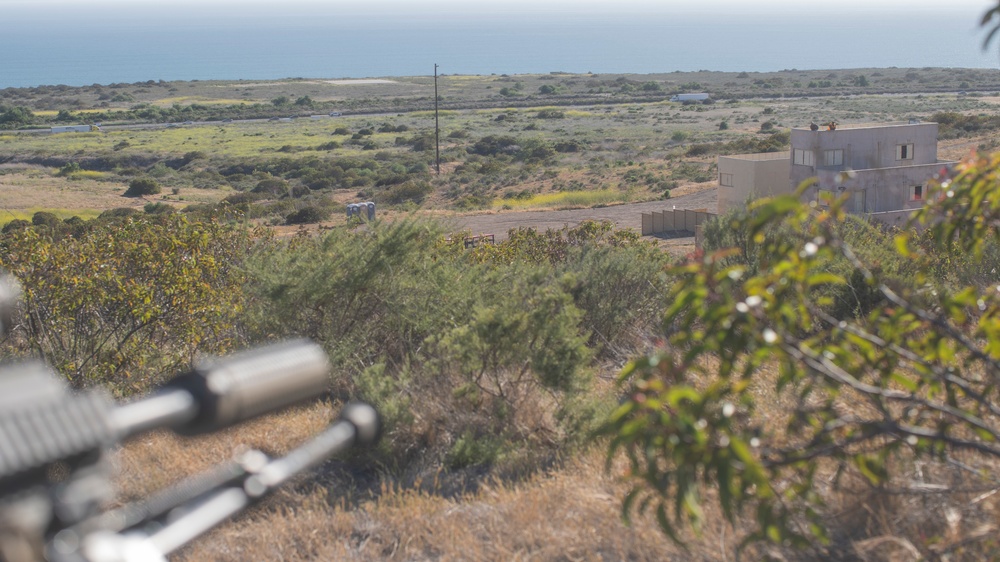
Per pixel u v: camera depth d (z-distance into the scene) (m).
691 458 2.21
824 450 2.77
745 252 9.48
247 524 4.91
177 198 71.75
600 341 8.74
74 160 100.38
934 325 2.95
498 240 39.72
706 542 3.62
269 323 8.00
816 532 2.86
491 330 6.04
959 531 3.29
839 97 164.75
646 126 120.62
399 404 5.96
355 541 4.48
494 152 97.44
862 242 9.28
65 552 0.76
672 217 42.50
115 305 8.48
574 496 4.49
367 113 163.25
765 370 5.91
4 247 8.43
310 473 5.63
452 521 4.49
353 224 8.72
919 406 3.01
